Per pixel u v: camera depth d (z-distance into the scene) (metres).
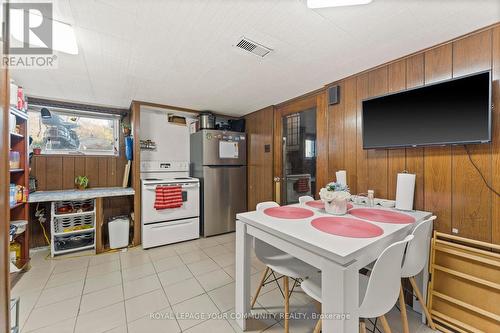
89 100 3.12
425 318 1.67
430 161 1.75
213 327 1.62
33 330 1.57
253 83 2.51
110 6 1.25
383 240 1.18
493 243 1.45
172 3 1.24
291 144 3.22
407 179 1.79
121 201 3.50
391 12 1.33
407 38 1.61
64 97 2.97
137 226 3.22
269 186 3.53
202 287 2.14
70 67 2.05
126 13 1.32
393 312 1.83
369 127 2.06
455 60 1.61
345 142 2.34
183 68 2.10
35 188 2.94
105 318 1.70
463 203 1.58
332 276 1.00
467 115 1.50
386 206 1.92
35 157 2.98
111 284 2.18
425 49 1.76
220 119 4.34
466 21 1.42
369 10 1.31
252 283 2.25
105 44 1.66
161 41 1.63
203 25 1.45
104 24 1.42
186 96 2.98
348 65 2.05
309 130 2.92
